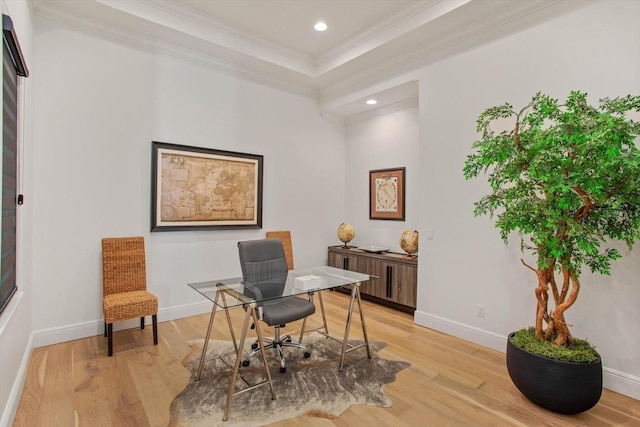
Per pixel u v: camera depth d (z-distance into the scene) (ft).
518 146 6.85
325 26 12.01
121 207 11.16
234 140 13.82
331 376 8.34
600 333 7.97
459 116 10.83
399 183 15.44
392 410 6.98
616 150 5.74
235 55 12.85
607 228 6.65
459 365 8.95
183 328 11.44
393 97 14.56
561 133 6.16
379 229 16.43
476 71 10.41
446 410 6.99
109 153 10.92
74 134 10.28
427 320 11.73
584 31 8.29
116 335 10.73
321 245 17.04
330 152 17.37
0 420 5.69
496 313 9.88
